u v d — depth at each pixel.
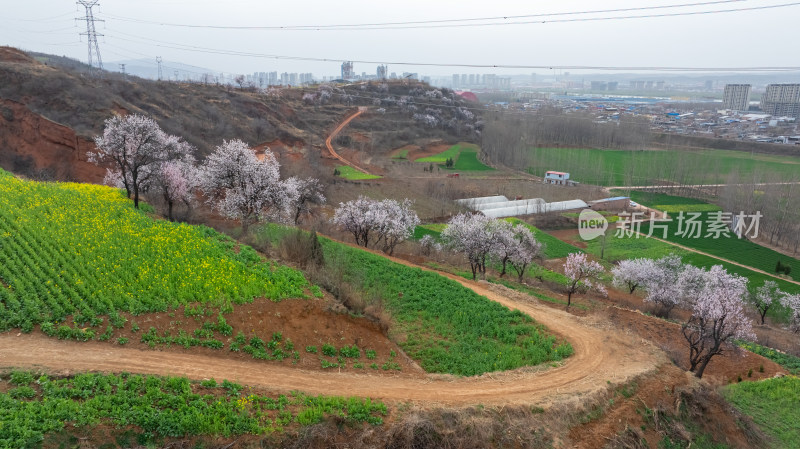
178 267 32.44
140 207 49.25
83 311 26.03
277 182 52.06
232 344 26.19
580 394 28.02
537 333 35.59
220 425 20.39
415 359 31.03
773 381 38.84
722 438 30.20
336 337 29.33
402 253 64.12
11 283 27.56
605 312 50.16
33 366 21.98
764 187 110.06
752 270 80.69
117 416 19.77
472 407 24.88
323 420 21.86
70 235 34.88
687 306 60.25
